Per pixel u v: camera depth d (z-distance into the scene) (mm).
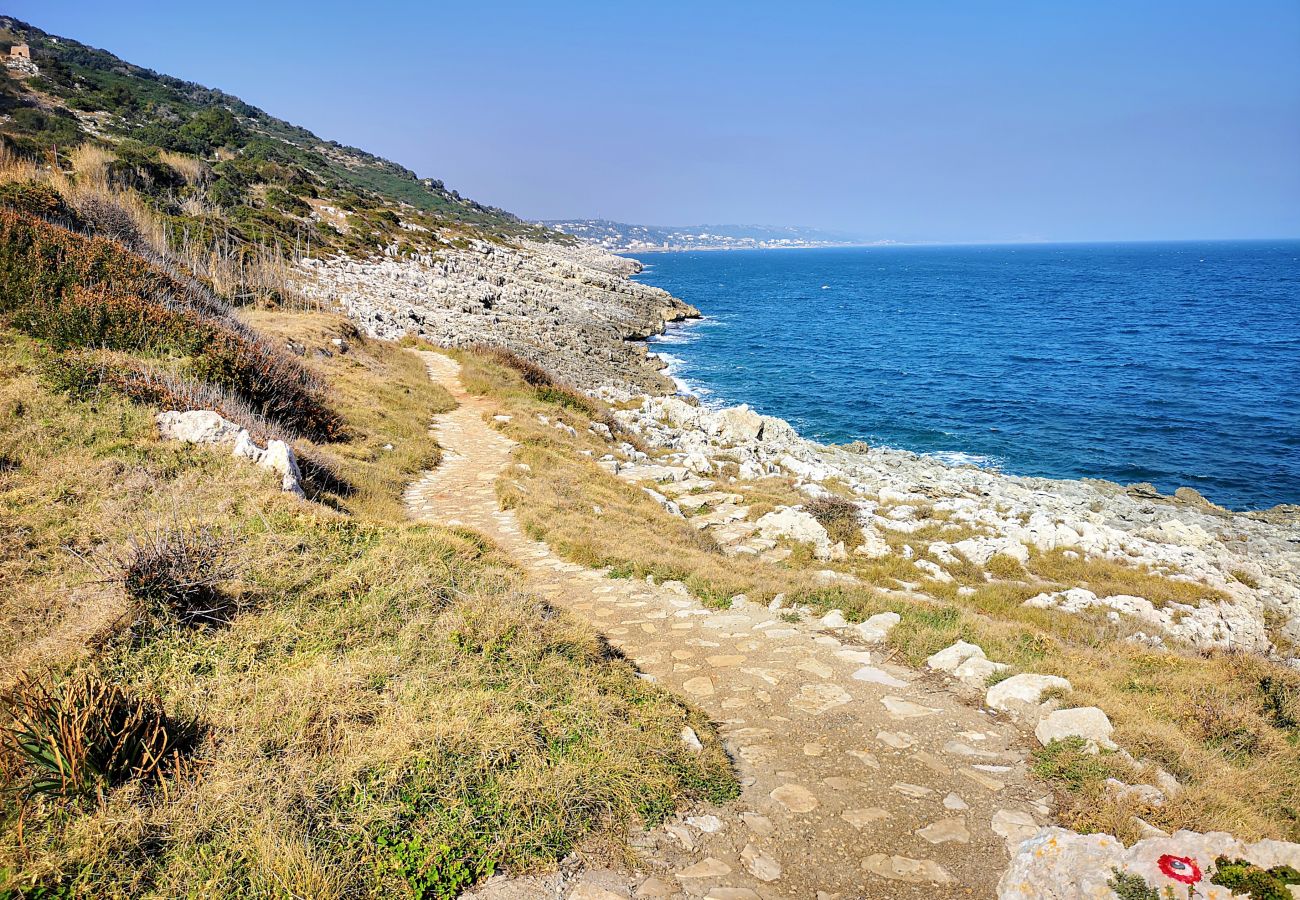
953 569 16422
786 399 47438
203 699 5719
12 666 5730
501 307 58625
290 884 3941
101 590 6957
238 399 15141
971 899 4469
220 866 4090
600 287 90062
